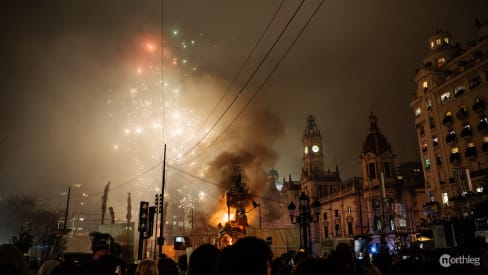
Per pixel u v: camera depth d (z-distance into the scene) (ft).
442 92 196.95
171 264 28.66
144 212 95.45
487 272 17.70
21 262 12.11
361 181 286.66
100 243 76.18
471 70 176.55
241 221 152.05
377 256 35.91
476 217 124.26
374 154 254.68
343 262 24.62
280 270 33.78
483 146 168.04
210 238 204.23
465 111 179.93
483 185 154.30
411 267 18.47
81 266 17.97
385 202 236.02
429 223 178.91
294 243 102.32
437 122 197.67
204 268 13.82
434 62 215.72
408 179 254.27
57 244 101.19
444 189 189.98
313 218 89.04
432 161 200.54
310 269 11.09
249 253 10.83
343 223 270.26
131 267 35.81
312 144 359.87
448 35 221.46
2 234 215.92
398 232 224.33
